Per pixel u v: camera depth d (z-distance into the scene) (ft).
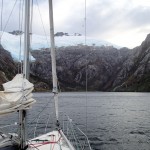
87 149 91.45
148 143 107.14
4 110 29.30
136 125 165.68
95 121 184.44
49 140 42.50
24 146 33.35
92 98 619.26
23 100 30.86
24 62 34.27
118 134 129.18
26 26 34.35
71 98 617.21
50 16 45.65
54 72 45.65
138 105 374.84
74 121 180.86
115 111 273.33
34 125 140.87
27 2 34.40
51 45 45.68
